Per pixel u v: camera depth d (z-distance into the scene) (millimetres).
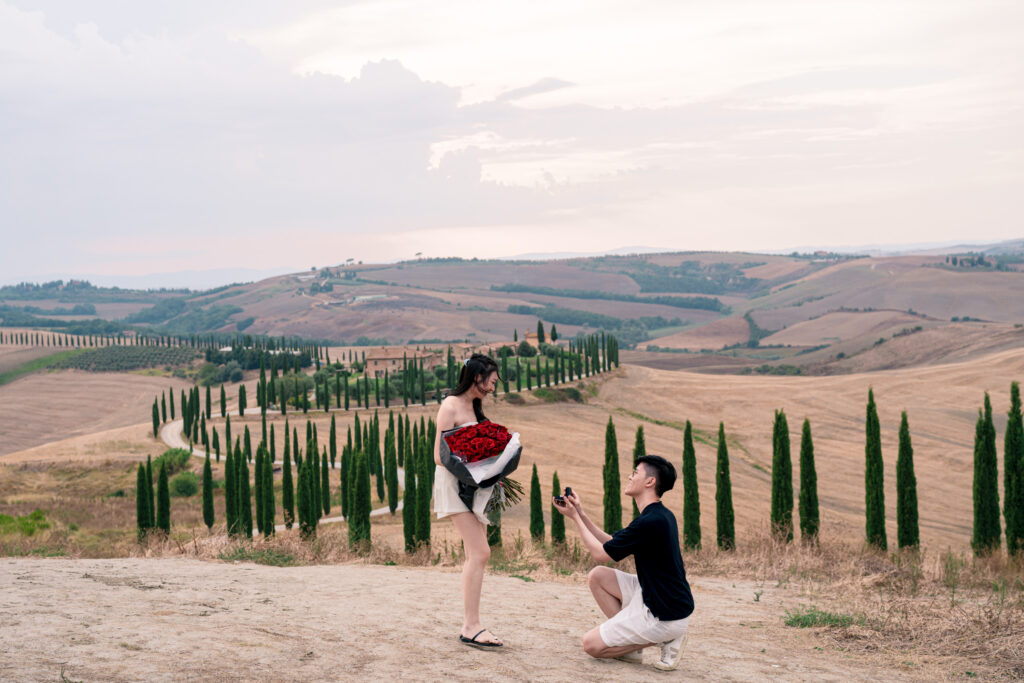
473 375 5984
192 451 120125
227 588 8836
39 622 5570
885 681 6281
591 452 115750
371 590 9617
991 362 167125
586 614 8805
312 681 4531
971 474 108188
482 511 5930
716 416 149000
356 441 92250
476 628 6105
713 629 8484
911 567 13938
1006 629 7910
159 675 4297
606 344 191875
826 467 113438
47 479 98125
